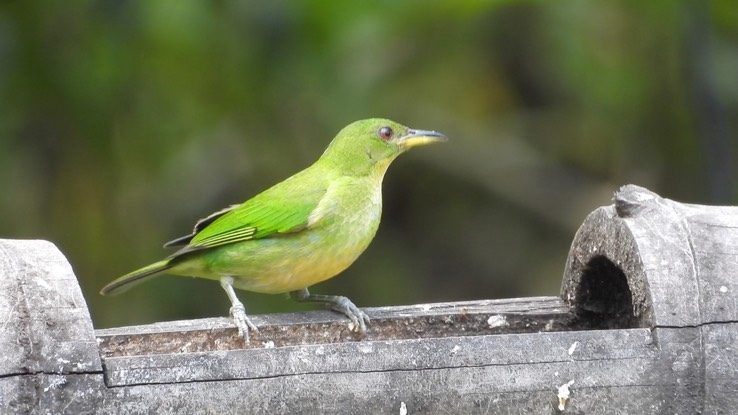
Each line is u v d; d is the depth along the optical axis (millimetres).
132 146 13125
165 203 13727
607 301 7707
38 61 12375
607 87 14422
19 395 5836
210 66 12859
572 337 6539
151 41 12695
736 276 6703
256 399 6207
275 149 13594
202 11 12516
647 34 14164
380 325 7637
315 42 12570
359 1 12578
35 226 12953
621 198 7133
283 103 13227
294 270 8227
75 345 5949
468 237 15414
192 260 8336
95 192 13047
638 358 6500
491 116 15219
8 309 5973
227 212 8297
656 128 14617
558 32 14297
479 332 7695
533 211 15352
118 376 6031
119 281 8484
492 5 13023
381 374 6352
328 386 6297
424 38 14305
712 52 13688
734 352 6527
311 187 8211
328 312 7719
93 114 12672
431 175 15375
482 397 6402
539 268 15258
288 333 7488
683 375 6484
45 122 12672
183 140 13430
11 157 12672
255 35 12578
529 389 6430
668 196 14719
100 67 12555
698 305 6594
